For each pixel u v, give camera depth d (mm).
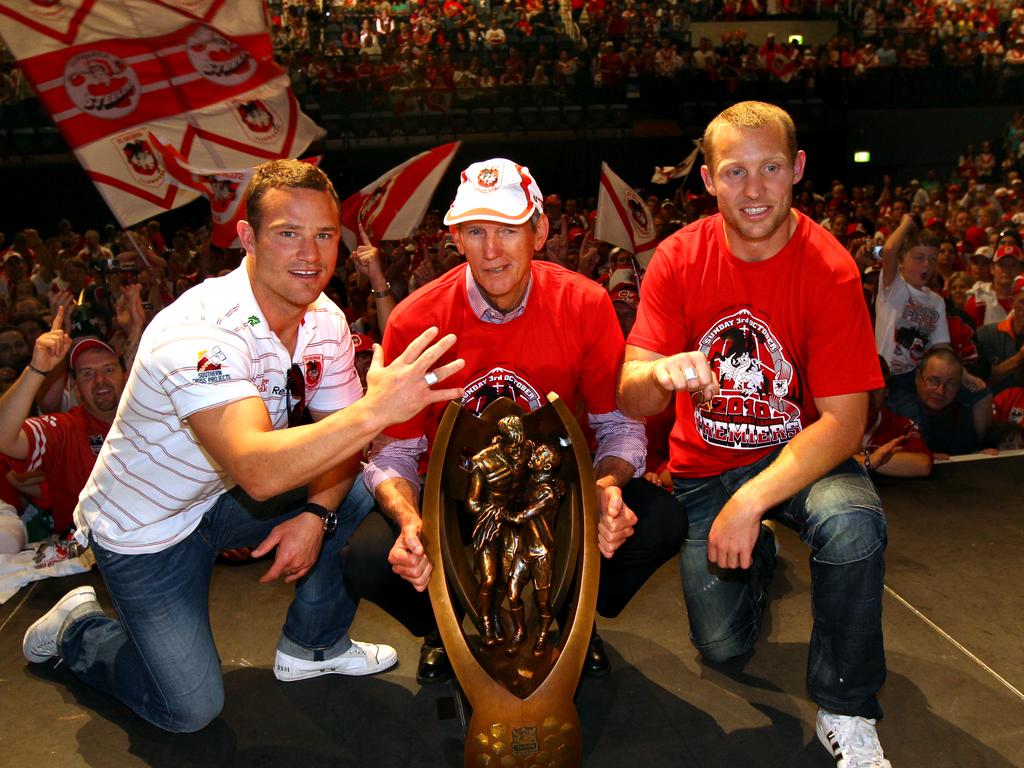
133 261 5730
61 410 3516
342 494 2057
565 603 2031
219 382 1691
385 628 2541
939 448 4055
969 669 2227
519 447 1804
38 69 3957
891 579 2697
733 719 2070
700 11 18344
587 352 2088
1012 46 16312
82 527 1999
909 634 2391
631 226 5070
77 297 6574
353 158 14711
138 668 2033
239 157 4316
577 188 15250
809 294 1983
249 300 1844
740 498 1852
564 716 1744
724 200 1918
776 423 2109
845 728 1878
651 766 1915
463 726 2084
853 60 15914
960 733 1984
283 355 1911
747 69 15414
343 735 2061
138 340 3586
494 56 16141
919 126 15359
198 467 1893
